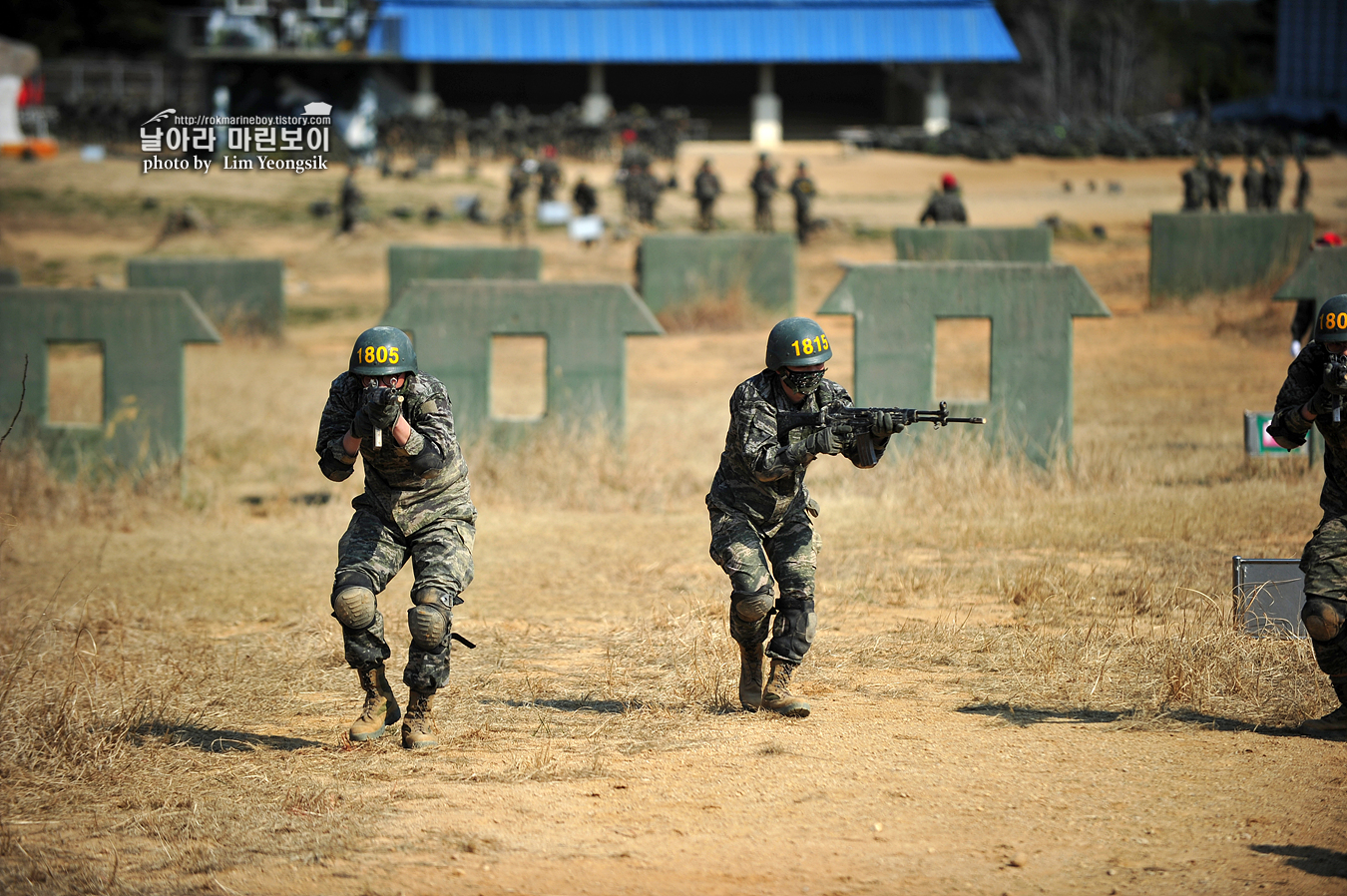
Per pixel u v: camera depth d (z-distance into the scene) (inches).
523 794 611.8
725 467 728.3
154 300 1582.2
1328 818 561.0
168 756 673.0
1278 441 709.3
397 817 582.9
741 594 709.9
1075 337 2933.1
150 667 855.1
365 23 5674.2
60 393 2311.8
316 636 941.8
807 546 737.0
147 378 1587.1
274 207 4901.6
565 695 792.3
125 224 4758.9
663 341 3144.7
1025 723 712.4
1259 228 3230.8
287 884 511.5
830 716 733.3
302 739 711.1
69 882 512.4
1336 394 659.4
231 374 2677.2
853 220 4746.6
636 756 667.4
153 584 1144.2
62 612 1016.2
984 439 1617.9
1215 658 797.2
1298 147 5206.7
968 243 3134.8
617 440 1710.1
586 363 1701.5
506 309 1689.2
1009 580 1061.8
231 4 5344.5
